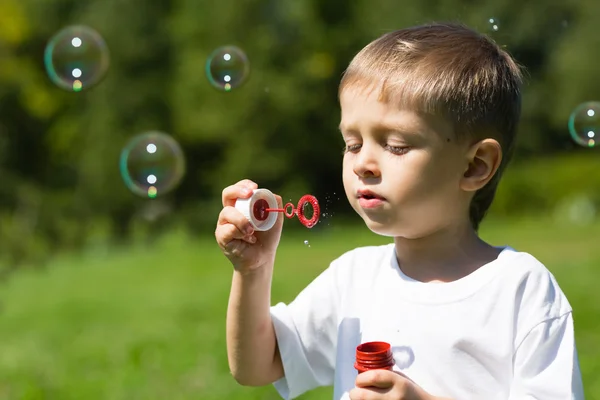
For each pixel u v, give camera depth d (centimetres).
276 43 2631
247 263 296
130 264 1606
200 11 2673
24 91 2500
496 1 2672
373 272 307
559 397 262
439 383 275
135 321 1001
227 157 2659
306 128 2636
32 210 1689
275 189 2641
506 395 272
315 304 315
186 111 2653
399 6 2603
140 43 2681
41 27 2673
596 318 839
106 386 690
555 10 2791
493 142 283
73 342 903
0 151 2461
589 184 2605
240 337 304
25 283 1388
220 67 502
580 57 2725
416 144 274
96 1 2722
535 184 2634
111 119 2647
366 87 281
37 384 715
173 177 543
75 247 1788
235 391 643
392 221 280
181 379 691
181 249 1903
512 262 281
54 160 2680
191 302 1105
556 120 2803
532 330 269
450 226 290
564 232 1920
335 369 302
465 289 281
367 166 279
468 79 281
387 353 264
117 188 2600
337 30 2638
